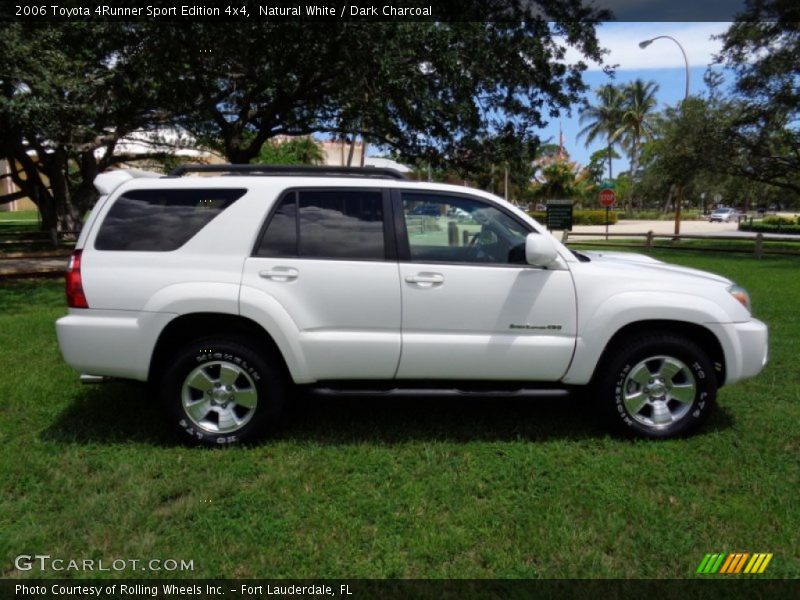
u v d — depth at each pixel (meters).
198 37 10.77
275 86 12.53
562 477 3.70
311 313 4.02
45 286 11.89
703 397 4.20
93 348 3.98
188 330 4.21
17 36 10.36
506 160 14.41
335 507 3.34
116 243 4.05
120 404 4.91
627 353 4.16
